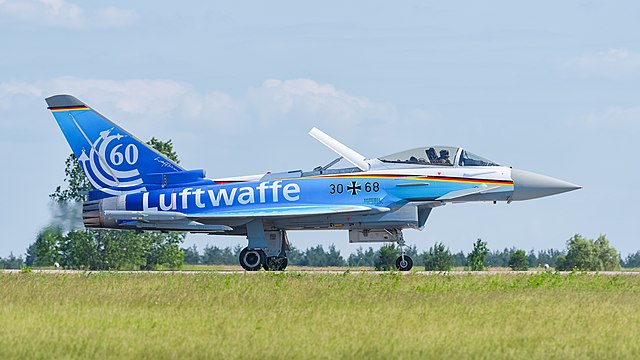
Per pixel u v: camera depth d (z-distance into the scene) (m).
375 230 107.19
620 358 46.78
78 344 48.09
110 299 66.38
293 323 55.41
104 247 197.88
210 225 106.06
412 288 75.62
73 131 108.25
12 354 45.69
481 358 46.03
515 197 106.06
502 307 62.91
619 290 76.31
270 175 108.50
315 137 112.69
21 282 79.88
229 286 76.50
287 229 108.06
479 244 154.12
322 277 86.81
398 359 45.62
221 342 49.22
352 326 54.28
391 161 107.69
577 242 171.12
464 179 105.56
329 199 105.69
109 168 108.19
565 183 106.38
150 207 107.00
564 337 51.88
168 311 60.44
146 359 45.31
